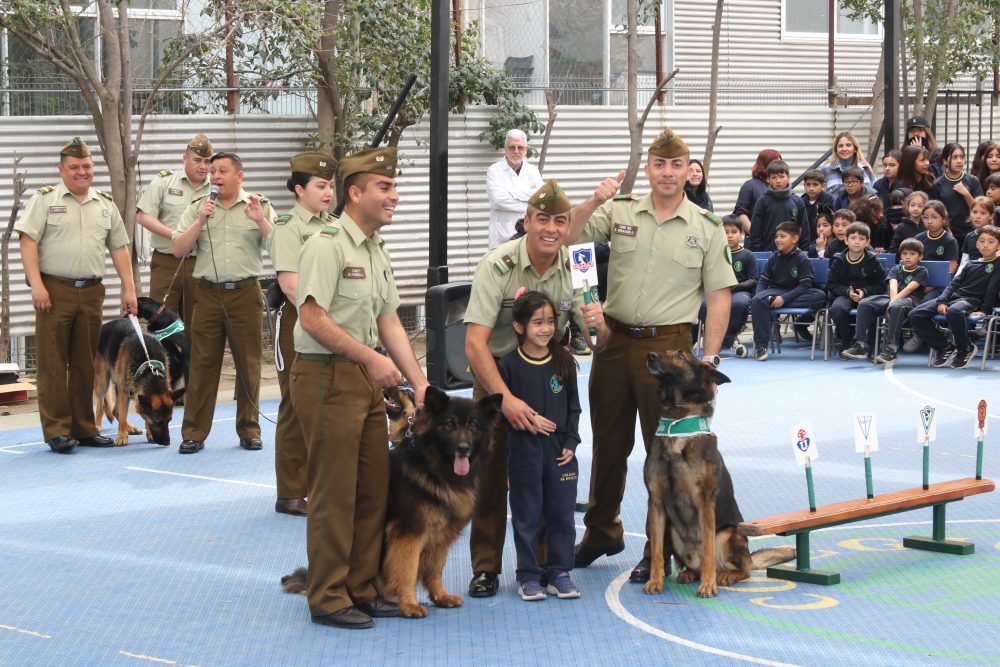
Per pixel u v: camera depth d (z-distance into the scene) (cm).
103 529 799
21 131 1403
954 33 2008
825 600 627
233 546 757
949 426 1075
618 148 1811
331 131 1563
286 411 826
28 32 1368
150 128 1484
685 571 665
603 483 679
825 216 1546
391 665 540
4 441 1099
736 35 2086
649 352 628
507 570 694
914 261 1403
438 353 1067
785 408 1175
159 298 1177
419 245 1658
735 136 1919
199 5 1594
